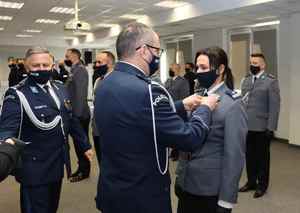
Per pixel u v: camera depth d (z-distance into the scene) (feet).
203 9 21.58
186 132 4.09
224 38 27.09
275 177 14.23
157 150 4.17
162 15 26.40
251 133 12.19
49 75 6.74
